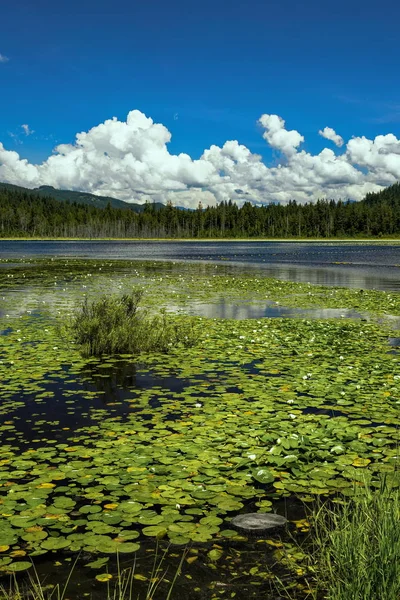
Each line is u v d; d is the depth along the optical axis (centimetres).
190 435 662
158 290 2453
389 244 11412
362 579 338
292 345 1216
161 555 414
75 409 764
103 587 376
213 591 371
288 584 378
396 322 1569
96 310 1317
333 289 2525
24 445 630
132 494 507
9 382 907
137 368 1006
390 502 405
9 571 392
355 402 799
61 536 436
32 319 1584
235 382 908
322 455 591
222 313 1745
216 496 506
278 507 489
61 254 6625
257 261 5084
